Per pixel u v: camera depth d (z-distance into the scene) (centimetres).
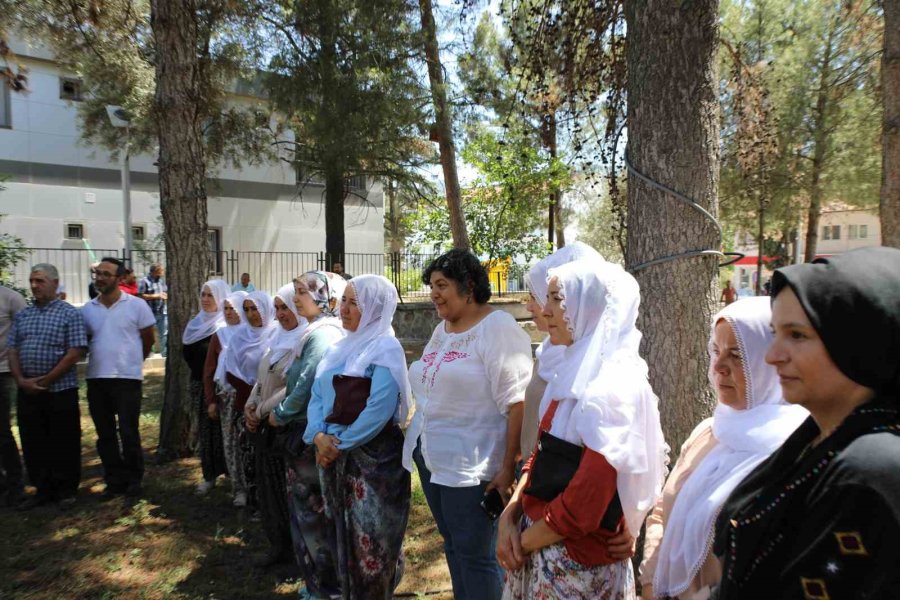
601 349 203
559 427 207
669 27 322
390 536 313
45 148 1490
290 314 393
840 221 3183
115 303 519
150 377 1063
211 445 526
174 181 617
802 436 133
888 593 101
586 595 199
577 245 287
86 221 1550
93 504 510
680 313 323
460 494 275
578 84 528
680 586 181
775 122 627
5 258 1060
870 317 114
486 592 274
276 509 402
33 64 1457
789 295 126
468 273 289
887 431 113
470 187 1421
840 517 109
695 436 209
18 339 493
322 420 319
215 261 1694
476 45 1080
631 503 196
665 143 326
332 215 1495
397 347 323
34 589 381
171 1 602
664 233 326
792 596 117
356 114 1088
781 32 1253
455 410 281
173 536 453
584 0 502
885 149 507
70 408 503
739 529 135
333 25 1100
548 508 199
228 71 1164
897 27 493
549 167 1326
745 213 1417
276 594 377
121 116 1129
